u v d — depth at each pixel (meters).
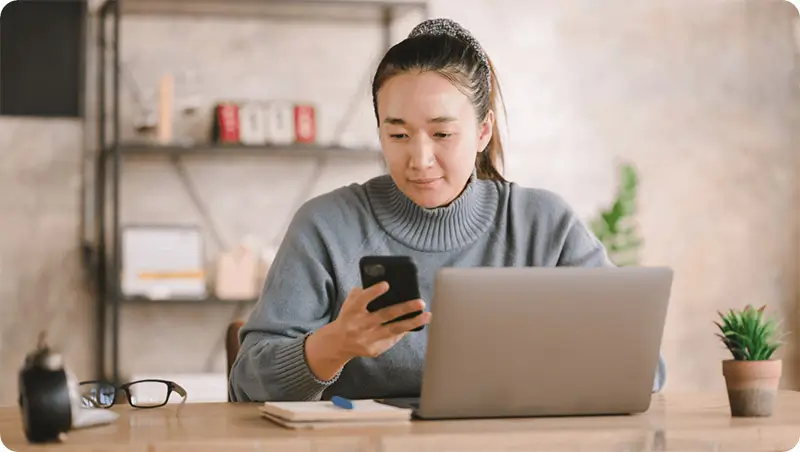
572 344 1.59
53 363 1.38
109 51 4.60
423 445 1.38
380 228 2.13
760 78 5.10
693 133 5.04
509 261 2.17
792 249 5.12
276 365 1.79
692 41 5.04
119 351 4.57
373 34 4.78
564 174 4.92
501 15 4.88
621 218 4.70
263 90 4.70
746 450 1.48
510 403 1.59
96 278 4.56
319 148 4.47
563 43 4.93
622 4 4.98
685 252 5.04
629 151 4.98
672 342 5.03
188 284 4.43
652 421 1.58
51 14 4.52
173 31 4.63
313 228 2.11
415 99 1.95
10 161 4.53
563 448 1.43
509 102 4.89
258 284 4.52
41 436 1.34
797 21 5.13
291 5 4.59
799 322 5.11
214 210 4.66
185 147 4.40
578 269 1.58
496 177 2.26
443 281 1.52
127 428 1.48
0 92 4.50
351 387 2.05
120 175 4.60
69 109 4.52
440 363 1.54
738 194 5.08
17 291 4.54
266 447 1.34
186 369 4.64
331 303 2.11
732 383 1.65
